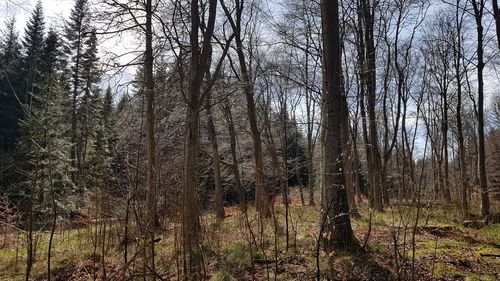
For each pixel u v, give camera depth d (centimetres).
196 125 737
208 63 1175
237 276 585
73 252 731
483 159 1370
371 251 710
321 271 600
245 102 1817
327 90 765
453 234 952
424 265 654
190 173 574
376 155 1686
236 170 1670
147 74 915
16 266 662
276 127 1934
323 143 770
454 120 2527
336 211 725
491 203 1700
